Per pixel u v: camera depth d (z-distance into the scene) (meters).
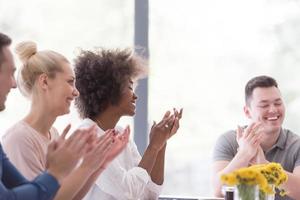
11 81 2.19
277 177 2.79
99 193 2.90
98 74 2.99
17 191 2.01
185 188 4.28
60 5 4.29
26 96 2.70
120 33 4.29
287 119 4.25
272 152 3.80
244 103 4.13
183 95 4.29
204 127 4.28
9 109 4.17
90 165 2.31
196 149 4.28
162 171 3.18
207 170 4.27
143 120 4.22
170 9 4.30
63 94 2.66
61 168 2.09
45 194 2.05
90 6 4.30
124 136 2.55
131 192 2.89
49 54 2.68
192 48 4.29
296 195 3.60
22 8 4.29
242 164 3.53
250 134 3.56
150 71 3.21
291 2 4.23
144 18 4.26
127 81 3.02
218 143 3.92
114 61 3.01
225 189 2.88
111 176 2.86
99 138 2.33
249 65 4.26
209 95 4.28
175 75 4.29
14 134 2.58
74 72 2.95
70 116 3.94
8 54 2.18
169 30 4.30
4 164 2.26
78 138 2.13
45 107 2.65
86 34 4.29
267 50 4.25
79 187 2.29
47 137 2.72
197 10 4.29
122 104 3.03
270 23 4.25
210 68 4.28
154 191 3.14
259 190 2.66
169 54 4.29
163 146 3.19
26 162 2.55
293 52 4.24
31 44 2.68
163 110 4.28
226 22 4.27
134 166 3.13
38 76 2.63
